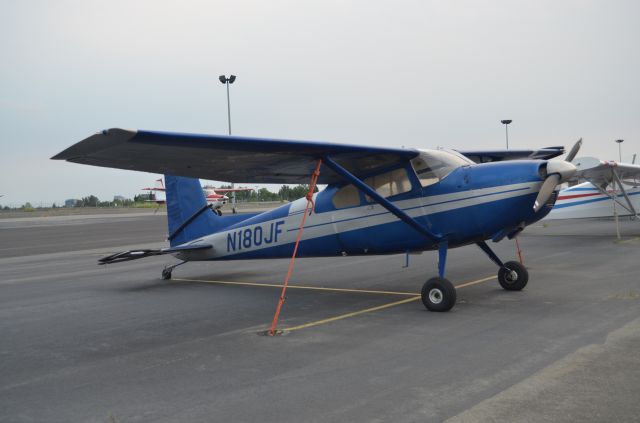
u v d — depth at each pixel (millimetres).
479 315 6148
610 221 22891
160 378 4270
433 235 6875
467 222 6660
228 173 7402
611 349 4496
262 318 6551
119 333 6004
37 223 41344
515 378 3871
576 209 17328
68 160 5684
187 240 10070
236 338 5543
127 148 5496
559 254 11898
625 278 8320
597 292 7238
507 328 5441
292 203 8570
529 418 3148
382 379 3998
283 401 3621
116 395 3893
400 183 7203
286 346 5125
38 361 4922
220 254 9586
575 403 3348
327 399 3627
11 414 3582
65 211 78125
